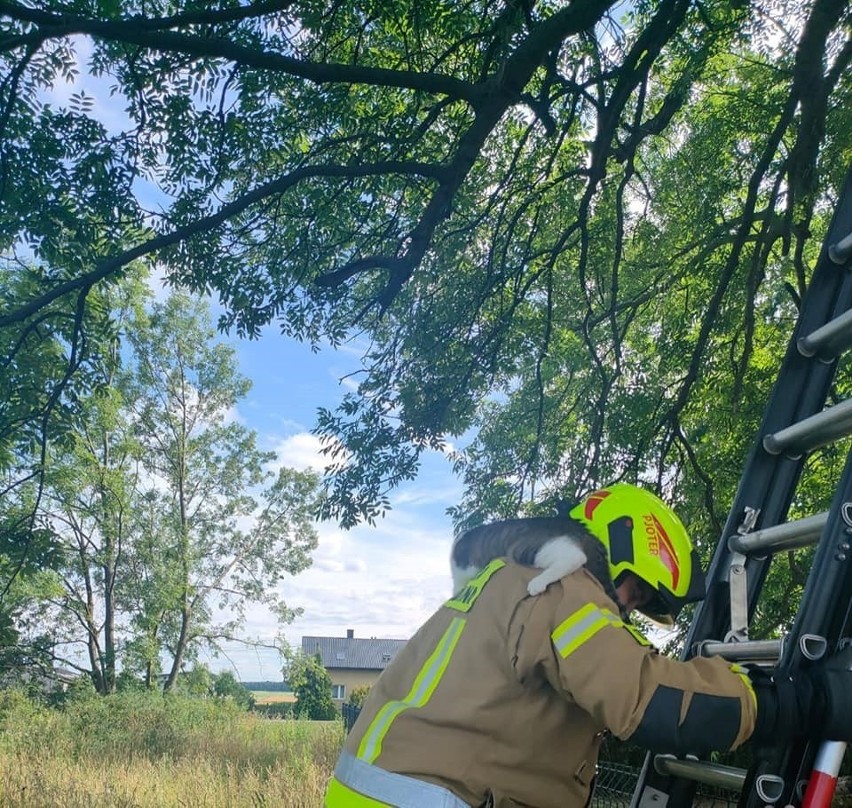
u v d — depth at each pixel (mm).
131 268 10469
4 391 9422
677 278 12219
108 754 16406
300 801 10430
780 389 2689
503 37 7652
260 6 8188
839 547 2061
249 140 10078
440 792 1988
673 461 10922
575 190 11805
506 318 10727
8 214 9164
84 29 7898
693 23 9039
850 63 8828
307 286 10820
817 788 1913
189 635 37000
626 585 2244
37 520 10367
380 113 10469
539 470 11758
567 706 2047
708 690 1849
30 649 30609
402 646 2355
